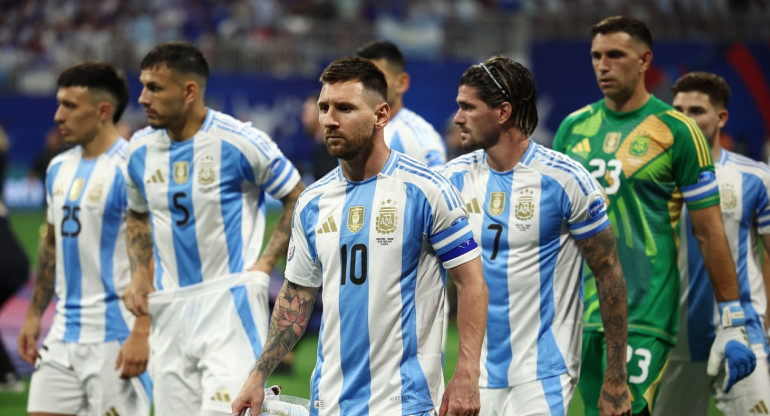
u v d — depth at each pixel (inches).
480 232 640.4
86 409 831.7
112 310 809.5
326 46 3225.9
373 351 529.0
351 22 3356.3
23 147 3353.8
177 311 738.2
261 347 729.0
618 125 745.6
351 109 517.7
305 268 559.2
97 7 3804.1
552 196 622.8
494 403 634.8
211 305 731.4
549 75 2696.9
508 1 3526.1
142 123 3174.2
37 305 853.8
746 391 789.2
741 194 824.9
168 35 3686.0
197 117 738.2
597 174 739.4
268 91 3132.4
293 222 560.7
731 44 2481.5
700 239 727.7
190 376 743.1
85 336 808.9
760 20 2952.8
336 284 538.0
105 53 3378.4
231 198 738.2
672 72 2482.8
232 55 3218.5
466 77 621.9
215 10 3715.6
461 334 526.0
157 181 740.7
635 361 722.2
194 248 735.7
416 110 2982.3
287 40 3297.2
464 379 517.7
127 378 768.9
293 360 1328.7
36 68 3624.5
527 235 626.8
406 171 534.9
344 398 534.3
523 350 628.7
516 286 629.6
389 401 527.2
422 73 2979.8
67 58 3442.4
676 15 2979.8
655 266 727.7
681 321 815.7
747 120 2496.3
